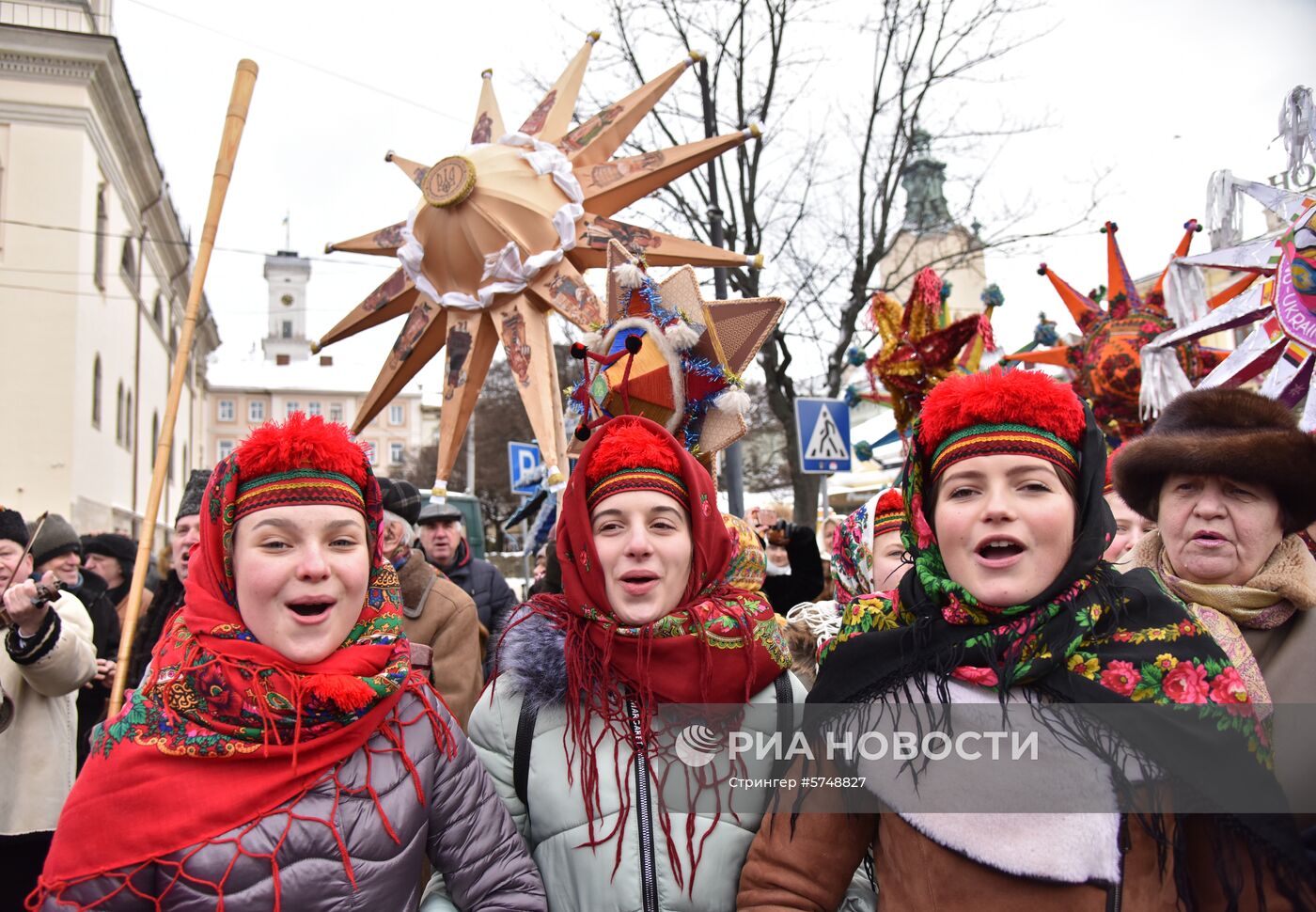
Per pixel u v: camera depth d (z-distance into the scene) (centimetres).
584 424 273
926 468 185
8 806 306
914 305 422
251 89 371
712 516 213
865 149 1049
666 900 189
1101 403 492
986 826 158
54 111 1852
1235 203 355
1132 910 153
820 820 179
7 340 1802
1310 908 150
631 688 201
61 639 305
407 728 193
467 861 193
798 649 279
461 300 489
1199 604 216
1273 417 221
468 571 525
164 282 2931
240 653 179
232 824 170
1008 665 161
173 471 3116
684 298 274
